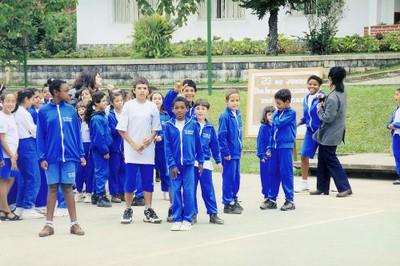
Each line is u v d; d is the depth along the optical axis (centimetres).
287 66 2456
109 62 2644
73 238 978
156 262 838
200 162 1042
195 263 830
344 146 1791
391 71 2416
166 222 1084
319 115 1279
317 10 2664
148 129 1073
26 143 1144
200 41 2931
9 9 2225
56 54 3144
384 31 2864
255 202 1245
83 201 1301
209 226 1039
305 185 1345
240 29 3120
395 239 937
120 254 880
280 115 1158
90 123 1238
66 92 1013
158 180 1514
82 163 1036
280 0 2620
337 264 818
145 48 2753
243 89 2331
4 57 2633
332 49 2681
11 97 1115
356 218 1074
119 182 1286
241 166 1653
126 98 1370
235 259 845
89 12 3275
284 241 933
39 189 1188
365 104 2016
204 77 2530
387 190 1343
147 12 1501
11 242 962
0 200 1126
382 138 1856
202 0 1523
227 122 1130
